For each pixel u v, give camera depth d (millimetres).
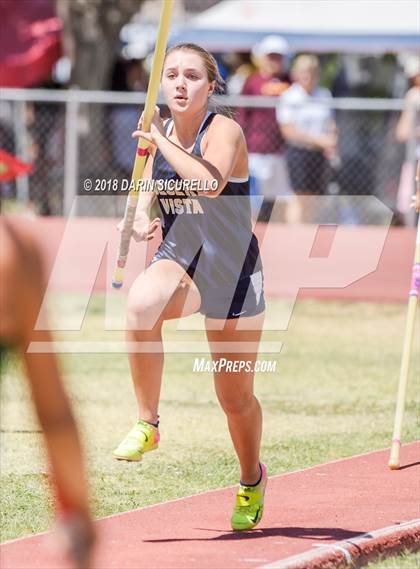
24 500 15742
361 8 43500
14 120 38531
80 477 7020
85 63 45438
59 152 38406
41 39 45281
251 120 37500
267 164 37406
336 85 48469
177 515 14523
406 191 37281
